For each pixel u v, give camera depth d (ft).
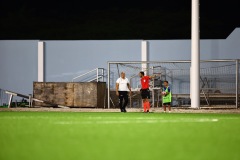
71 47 336.90
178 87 316.19
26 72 338.54
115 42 334.44
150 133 82.33
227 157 51.98
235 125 105.91
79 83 298.76
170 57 325.83
